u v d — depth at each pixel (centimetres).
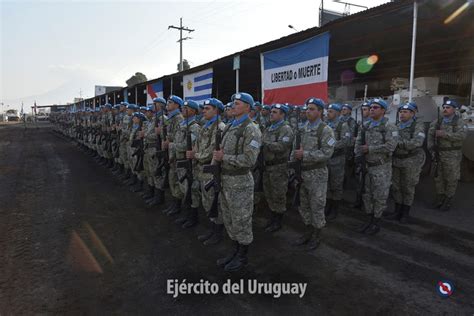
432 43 928
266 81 780
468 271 359
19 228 499
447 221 518
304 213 434
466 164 779
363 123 497
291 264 381
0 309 292
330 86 1570
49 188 770
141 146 666
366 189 475
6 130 3431
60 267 373
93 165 1106
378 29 779
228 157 355
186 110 497
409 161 505
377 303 301
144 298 312
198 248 429
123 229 498
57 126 2948
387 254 405
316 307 296
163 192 636
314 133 418
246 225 366
